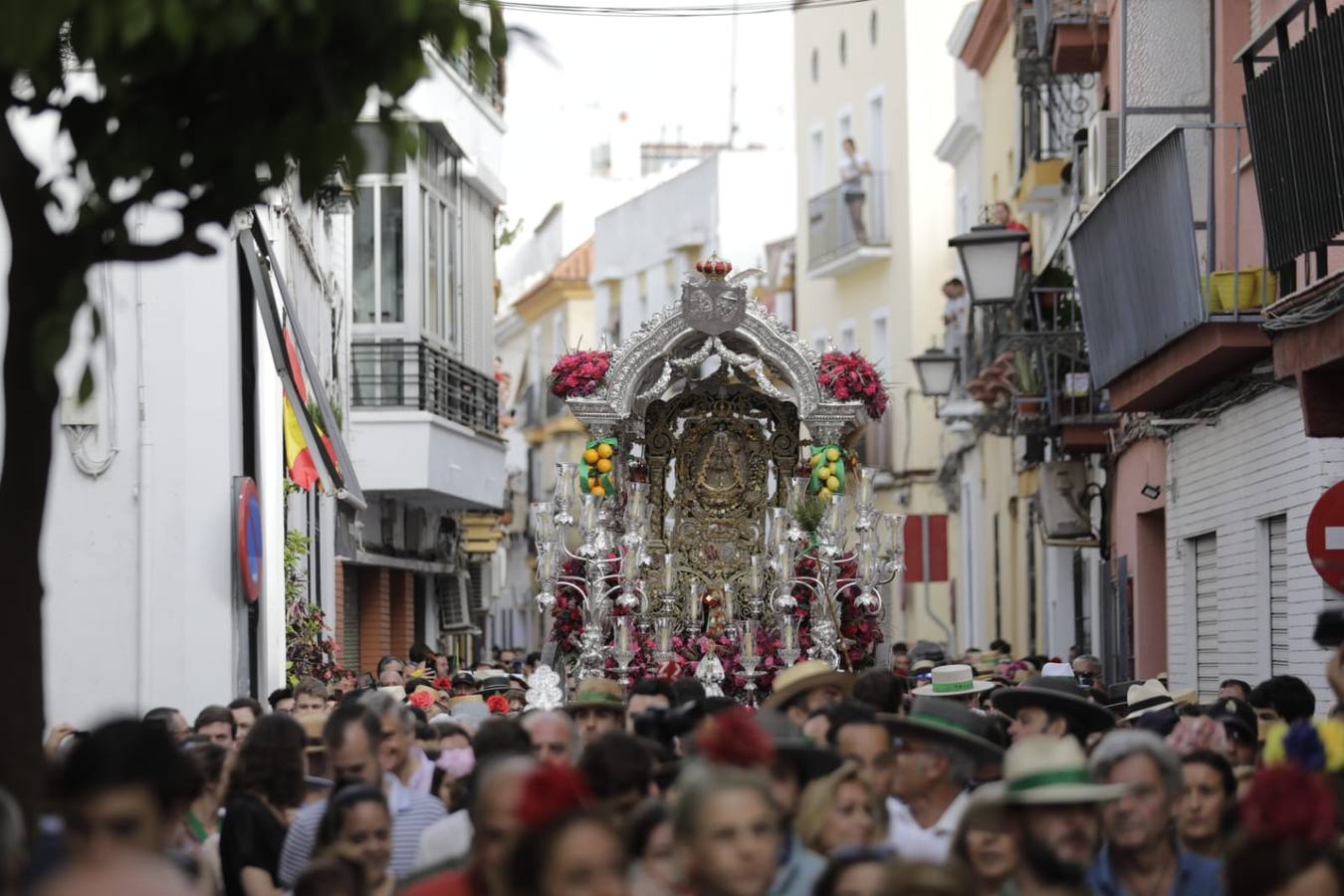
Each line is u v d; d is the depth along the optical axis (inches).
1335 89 1121.4
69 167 642.2
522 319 5615.2
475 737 824.9
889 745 735.1
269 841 788.6
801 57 4087.1
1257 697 1043.3
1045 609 2647.6
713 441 1701.5
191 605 1475.1
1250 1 1652.3
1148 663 2034.9
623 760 680.4
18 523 610.2
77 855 530.0
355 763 772.6
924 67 3639.3
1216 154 1695.4
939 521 2561.5
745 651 1619.1
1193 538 1790.1
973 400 2701.8
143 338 1478.8
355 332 2527.1
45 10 556.1
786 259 4264.3
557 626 1647.4
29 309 618.2
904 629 3745.1
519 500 5369.1
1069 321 2118.6
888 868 497.7
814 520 1625.2
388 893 674.8
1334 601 1348.4
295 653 1844.2
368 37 604.4
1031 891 590.6
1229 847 557.6
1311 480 1378.0
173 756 556.4
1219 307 1450.5
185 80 616.7
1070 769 599.2
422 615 3107.8
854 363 1625.2
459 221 2815.0
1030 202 2532.0
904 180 3641.7
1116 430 2126.0
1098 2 2079.2
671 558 1654.8
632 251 4859.7
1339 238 1274.6
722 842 526.6
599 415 1624.0
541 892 487.8
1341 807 652.7
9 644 606.5
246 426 1654.8
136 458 1477.6
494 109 2989.7
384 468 2481.5
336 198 2086.6
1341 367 1173.1
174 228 1472.7
